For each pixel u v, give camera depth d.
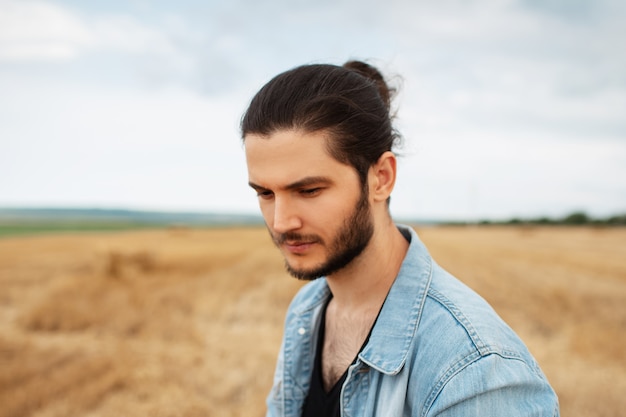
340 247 0.89
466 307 0.86
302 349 1.16
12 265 16.52
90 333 6.81
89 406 4.08
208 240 26.56
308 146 0.84
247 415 4.01
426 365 0.84
